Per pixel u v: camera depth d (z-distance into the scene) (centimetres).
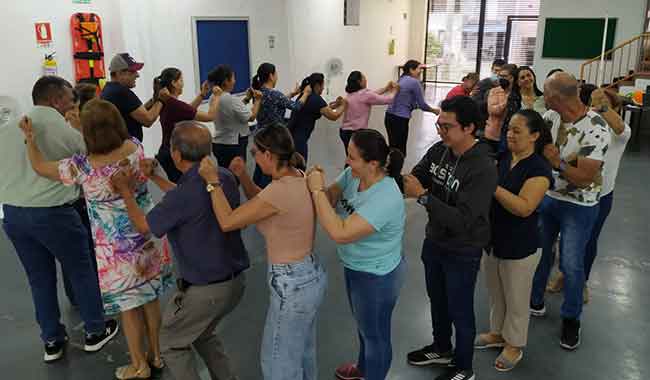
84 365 275
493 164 215
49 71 572
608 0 1062
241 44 875
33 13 555
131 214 222
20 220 256
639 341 293
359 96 541
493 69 584
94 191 227
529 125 232
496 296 275
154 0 704
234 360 276
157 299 258
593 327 307
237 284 214
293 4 998
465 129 213
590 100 311
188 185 200
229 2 838
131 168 229
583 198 270
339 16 1171
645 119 908
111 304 241
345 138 555
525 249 247
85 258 276
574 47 1112
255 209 190
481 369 268
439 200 217
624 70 1083
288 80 1008
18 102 550
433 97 1367
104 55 643
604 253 411
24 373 269
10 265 390
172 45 743
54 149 254
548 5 1113
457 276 231
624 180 619
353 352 283
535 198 232
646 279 368
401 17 1491
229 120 454
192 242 201
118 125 227
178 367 215
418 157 741
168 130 411
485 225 223
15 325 313
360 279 208
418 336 297
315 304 203
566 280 284
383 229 199
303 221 196
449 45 1568
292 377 208
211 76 450
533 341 293
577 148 264
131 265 238
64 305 335
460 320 240
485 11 1498
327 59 1143
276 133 192
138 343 257
